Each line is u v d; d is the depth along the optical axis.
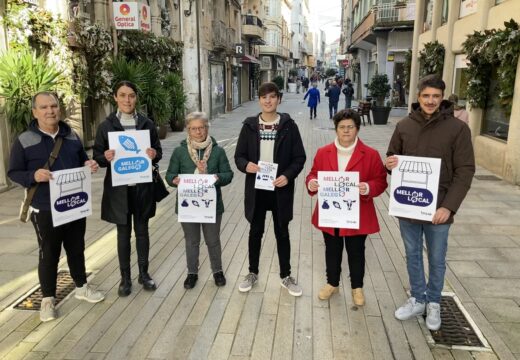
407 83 18.91
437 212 3.18
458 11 12.23
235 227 5.95
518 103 7.92
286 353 3.22
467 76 10.22
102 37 10.34
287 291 4.13
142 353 3.22
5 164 7.55
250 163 3.81
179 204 3.99
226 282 4.32
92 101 11.34
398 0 20.39
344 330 3.50
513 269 4.59
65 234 3.76
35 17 8.18
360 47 31.20
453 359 3.15
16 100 7.17
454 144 3.15
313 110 21.81
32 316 3.70
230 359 3.16
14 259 4.82
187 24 17.67
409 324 3.58
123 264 4.05
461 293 4.08
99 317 3.69
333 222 3.66
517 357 3.17
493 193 7.58
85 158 3.79
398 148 3.38
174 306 3.87
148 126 4.00
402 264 4.74
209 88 20.31
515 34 7.61
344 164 3.65
